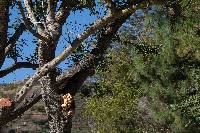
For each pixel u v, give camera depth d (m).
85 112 29.23
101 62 10.63
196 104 15.14
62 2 10.22
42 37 9.45
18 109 9.59
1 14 10.17
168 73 20.80
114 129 27.30
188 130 19.89
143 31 22.64
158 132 23.20
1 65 10.94
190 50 20.36
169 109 20.81
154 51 11.73
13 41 11.48
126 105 26.27
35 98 9.86
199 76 16.20
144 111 25.95
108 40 10.52
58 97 9.72
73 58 10.63
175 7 10.66
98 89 11.63
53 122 9.65
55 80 9.88
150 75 21.77
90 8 10.16
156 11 19.64
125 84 25.25
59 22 9.95
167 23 19.88
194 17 17.64
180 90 20.09
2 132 9.53
